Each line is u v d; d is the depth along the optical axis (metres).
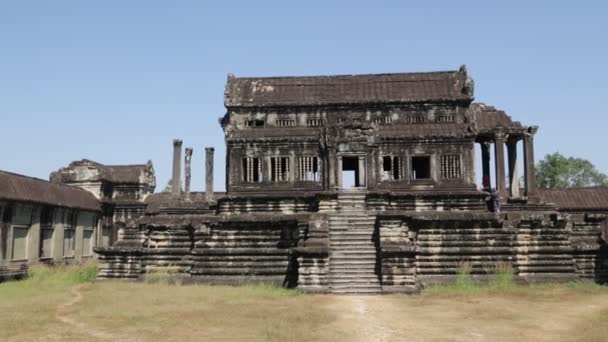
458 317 19.17
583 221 35.75
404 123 38.00
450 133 36.03
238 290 26.34
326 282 26.95
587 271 31.84
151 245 32.72
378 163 35.53
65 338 15.48
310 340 15.08
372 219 31.27
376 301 23.58
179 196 39.50
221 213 35.75
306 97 39.03
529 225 30.81
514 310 20.69
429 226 30.47
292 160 37.03
